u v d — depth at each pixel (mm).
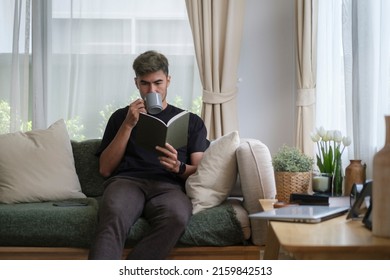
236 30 4512
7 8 4656
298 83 4398
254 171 3254
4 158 3744
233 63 4500
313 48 4344
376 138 3371
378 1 3393
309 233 1699
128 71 4691
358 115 3439
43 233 3207
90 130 4707
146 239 2996
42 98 4602
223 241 3184
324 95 4230
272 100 4691
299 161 3090
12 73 4539
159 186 3363
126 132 3512
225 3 4504
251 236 3238
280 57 4691
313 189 3027
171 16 4664
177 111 3736
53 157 3840
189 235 3141
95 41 4684
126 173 3518
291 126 4680
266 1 4691
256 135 4699
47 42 4656
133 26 4676
